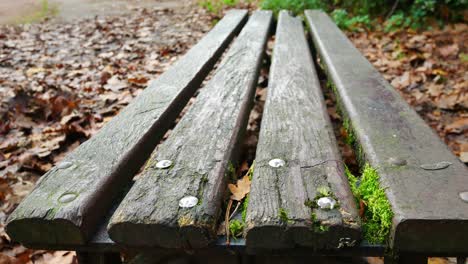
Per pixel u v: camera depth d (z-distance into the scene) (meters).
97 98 1.61
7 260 0.86
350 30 2.49
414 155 0.56
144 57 2.14
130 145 0.61
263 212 0.47
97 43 2.41
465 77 1.73
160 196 0.50
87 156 0.59
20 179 1.13
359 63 0.98
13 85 1.72
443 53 2.01
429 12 2.48
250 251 0.48
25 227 0.48
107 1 3.79
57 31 2.71
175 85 0.86
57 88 1.69
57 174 0.55
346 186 0.51
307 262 0.54
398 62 1.92
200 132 0.65
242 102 0.76
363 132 0.63
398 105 0.72
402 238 0.45
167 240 0.47
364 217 0.49
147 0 3.79
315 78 0.90
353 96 0.76
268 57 1.86
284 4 2.80
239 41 1.29
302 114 0.70
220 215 0.51
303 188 0.50
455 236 0.45
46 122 1.44
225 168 0.56
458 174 0.51
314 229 0.45
